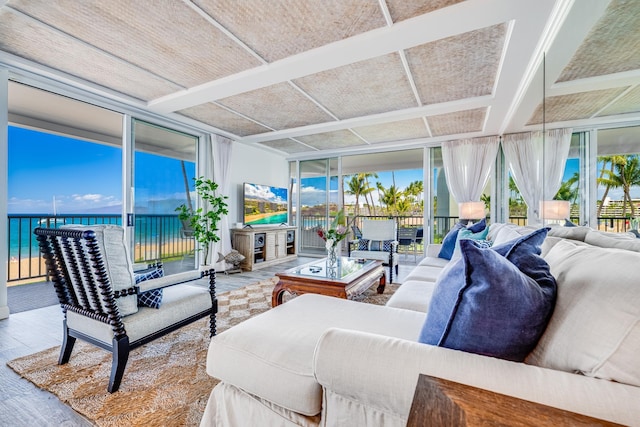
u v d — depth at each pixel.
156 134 4.04
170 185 4.23
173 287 2.10
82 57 2.55
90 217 4.77
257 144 5.60
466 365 0.72
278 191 6.09
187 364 1.78
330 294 2.30
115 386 1.50
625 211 3.66
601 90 3.05
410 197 8.03
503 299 0.74
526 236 0.96
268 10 1.94
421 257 6.77
